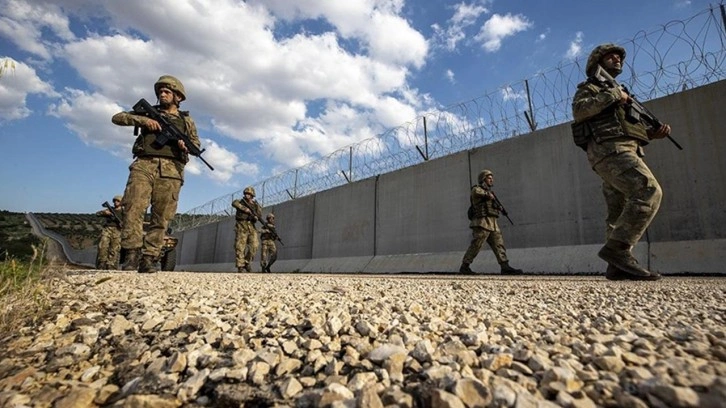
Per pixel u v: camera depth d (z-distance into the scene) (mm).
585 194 6277
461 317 1612
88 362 1184
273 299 2133
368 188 10359
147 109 4105
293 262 12555
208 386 947
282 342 1222
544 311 1779
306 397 850
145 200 4059
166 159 4172
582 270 5902
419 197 8953
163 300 2078
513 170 7301
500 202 7387
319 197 12078
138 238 4027
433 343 1193
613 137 3117
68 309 1804
